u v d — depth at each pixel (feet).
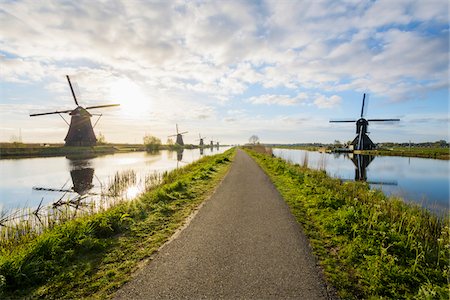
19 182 59.57
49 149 140.97
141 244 17.40
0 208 37.52
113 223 20.35
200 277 13.00
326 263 14.38
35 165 91.71
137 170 79.41
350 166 95.40
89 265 14.66
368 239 17.02
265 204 27.63
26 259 14.26
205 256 15.28
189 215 23.88
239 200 29.63
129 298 11.57
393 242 16.30
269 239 17.74
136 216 23.49
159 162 108.47
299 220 22.00
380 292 11.98
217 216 23.32
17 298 11.96
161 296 11.60
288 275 13.11
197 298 11.40
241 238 17.95
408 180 61.98
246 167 69.15
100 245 16.90
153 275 13.30
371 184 55.72
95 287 12.53
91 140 168.45
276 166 63.10
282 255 15.29
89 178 64.85
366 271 13.58
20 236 21.50
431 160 126.41
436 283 12.73
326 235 18.52
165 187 34.81
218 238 18.03
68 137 162.09
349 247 16.06
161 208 25.81
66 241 16.87
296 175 47.57
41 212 35.12
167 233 19.30
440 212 29.91
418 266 14.12
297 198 30.35
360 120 190.19
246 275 13.12
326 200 26.55
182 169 67.92
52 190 50.93
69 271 14.01
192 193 33.96
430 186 53.36
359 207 25.08
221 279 12.80
